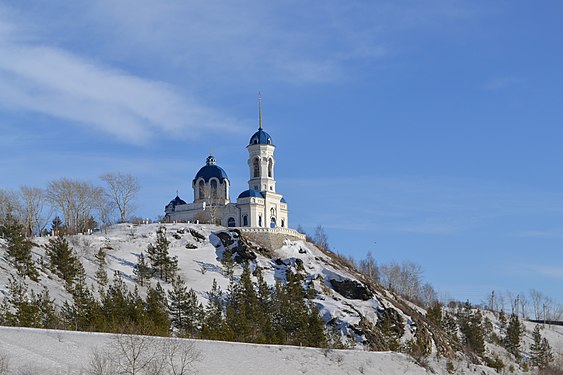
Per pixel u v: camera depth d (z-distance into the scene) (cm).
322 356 11038
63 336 8388
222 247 18538
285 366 9931
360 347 14138
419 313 18875
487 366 16862
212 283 16112
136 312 11031
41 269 14050
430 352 14988
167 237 18600
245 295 14400
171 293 13200
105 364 7538
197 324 12306
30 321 9969
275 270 17825
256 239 19225
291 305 13950
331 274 17800
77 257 15175
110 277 15400
